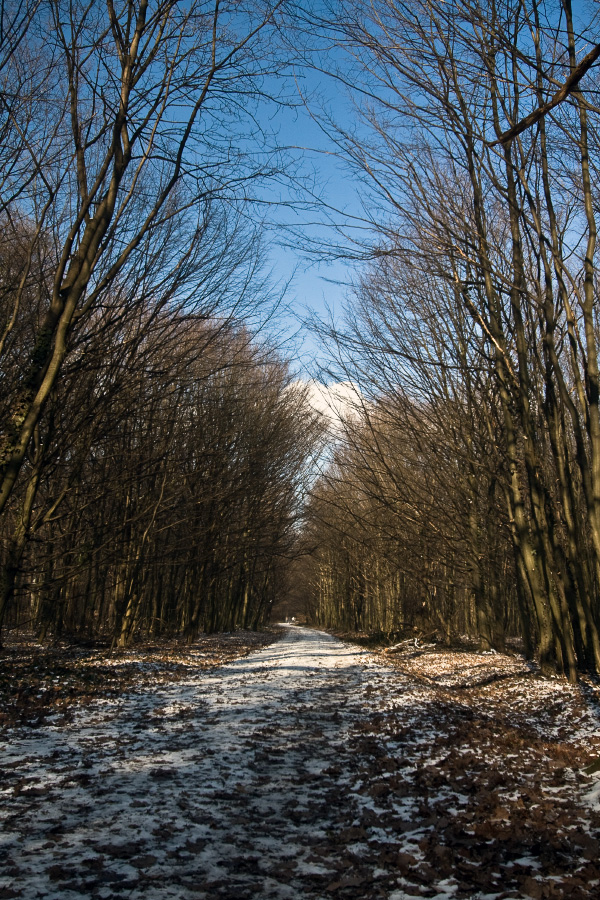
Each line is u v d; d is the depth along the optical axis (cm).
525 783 601
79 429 1473
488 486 2084
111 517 2047
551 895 361
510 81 757
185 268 1538
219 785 605
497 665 1716
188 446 2275
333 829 504
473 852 442
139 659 1825
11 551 1336
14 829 469
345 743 803
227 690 1259
